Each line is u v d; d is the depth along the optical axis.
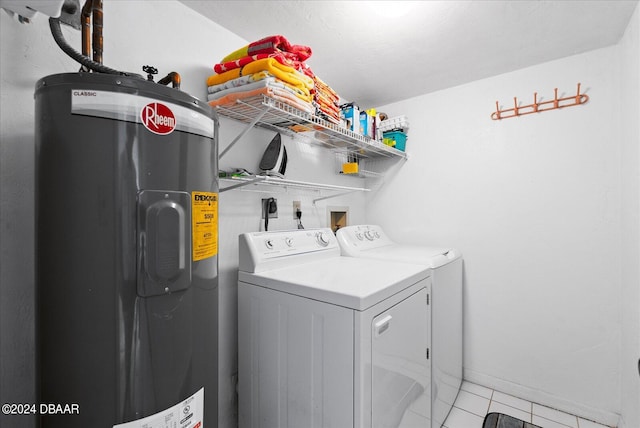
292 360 1.16
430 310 1.50
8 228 0.88
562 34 1.53
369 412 1.00
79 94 0.63
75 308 0.64
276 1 1.29
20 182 0.90
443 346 1.66
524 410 1.79
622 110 1.57
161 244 0.70
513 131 1.95
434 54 1.72
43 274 0.66
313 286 1.11
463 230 2.14
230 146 1.36
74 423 0.64
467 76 2.01
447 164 2.21
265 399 1.26
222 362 1.44
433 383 1.52
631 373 1.44
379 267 1.48
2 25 0.87
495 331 2.01
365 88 2.19
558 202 1.80
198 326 0.80
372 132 2.11
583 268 1.73
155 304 0.70
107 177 0.64
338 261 1.66
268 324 1.25
